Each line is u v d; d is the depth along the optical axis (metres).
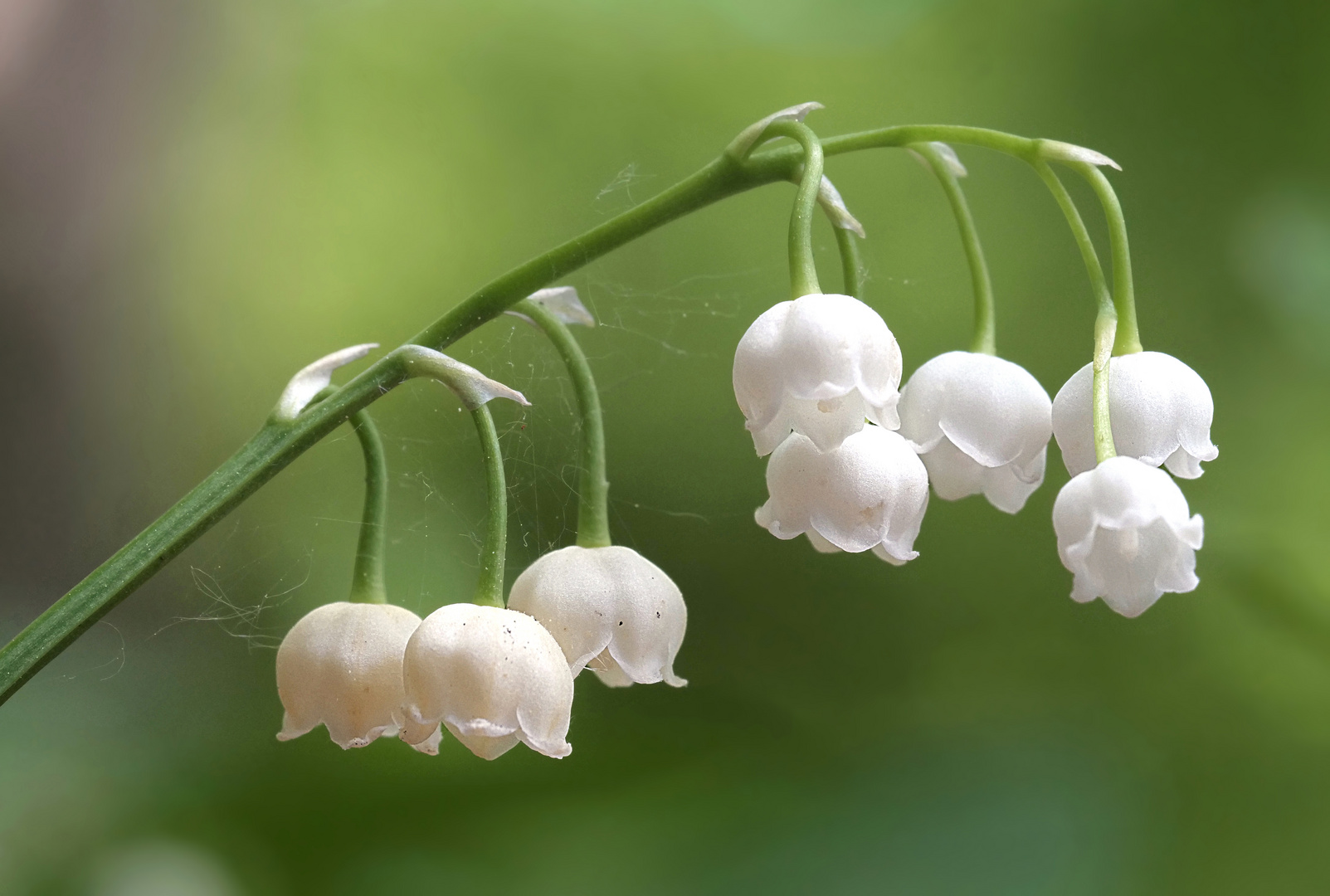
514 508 0.41
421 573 0.41
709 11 0.44
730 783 0.26
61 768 0.28
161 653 0.38
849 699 0.29
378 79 0.50
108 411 0.48
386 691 0.23
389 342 0.53
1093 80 0.37
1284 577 0.29
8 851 0.27
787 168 0.23
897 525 0.23
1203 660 0.30
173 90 0.50
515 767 0.26
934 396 0.23
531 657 0.22
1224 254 0.34
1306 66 0.33
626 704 0.29
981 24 0.38
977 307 0.23
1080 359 0.44
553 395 0.45
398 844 0.26
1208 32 0.34
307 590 0.42
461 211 0.51
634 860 0.26
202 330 0.52
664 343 0.44
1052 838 0.26
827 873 0.26
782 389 0.22
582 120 0.49
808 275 0.22
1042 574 0.36
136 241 0.49
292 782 0.26
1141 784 0.27
